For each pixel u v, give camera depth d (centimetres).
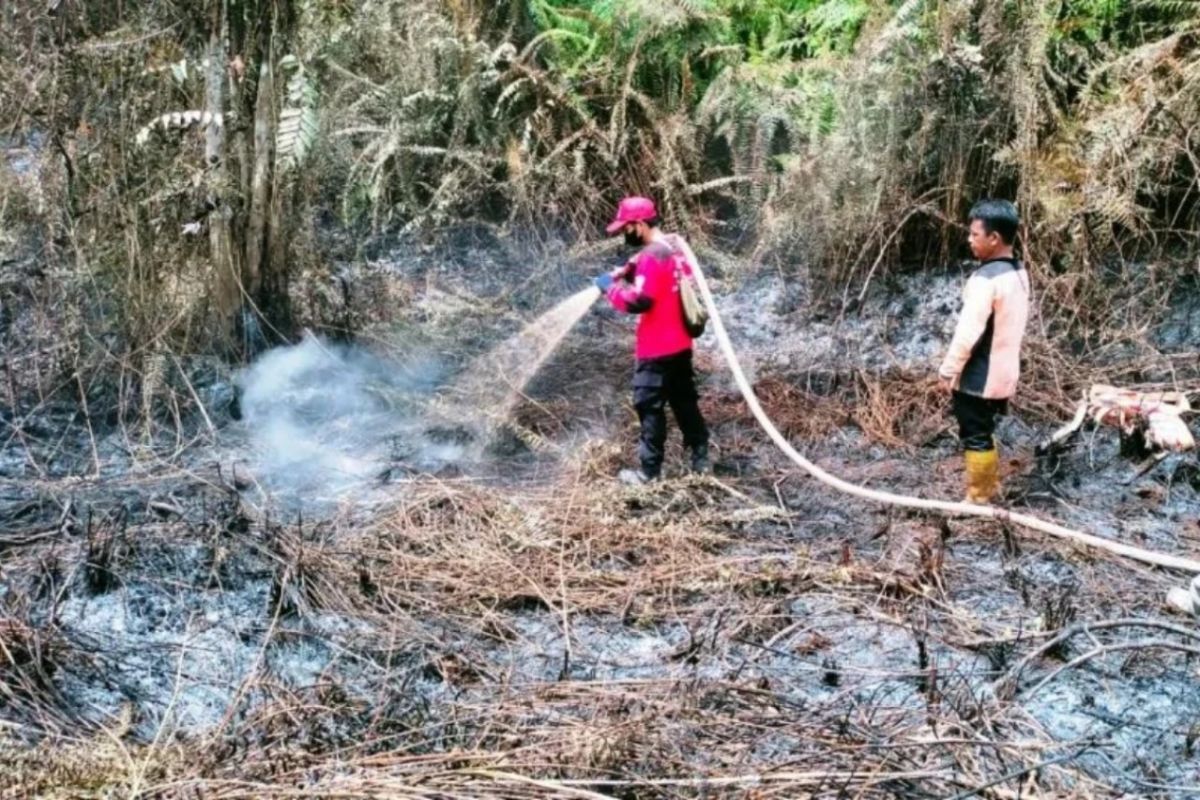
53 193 560
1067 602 398
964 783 303
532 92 775
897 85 666
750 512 464
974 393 468
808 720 337
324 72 667
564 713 340
